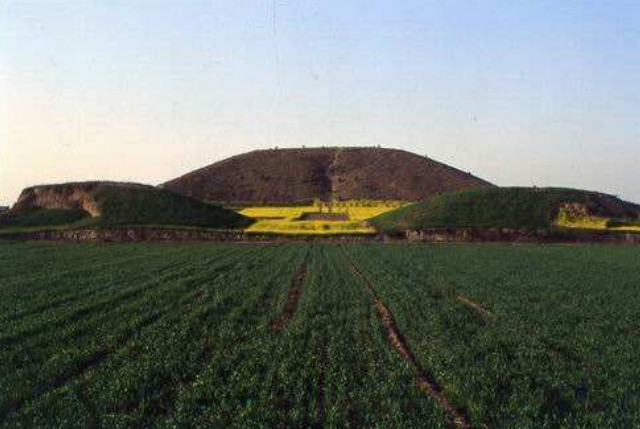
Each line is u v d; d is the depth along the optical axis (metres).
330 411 14.56
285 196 165.50
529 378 17.38
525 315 27.41
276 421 14.39
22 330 23.23
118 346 21.44
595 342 22.02
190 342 21.97
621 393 16.12
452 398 16.03
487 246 71.56
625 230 85.56
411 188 171.62
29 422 14.15
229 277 40.16
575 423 14.09
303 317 26.20
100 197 100.31
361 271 44.59
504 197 98.00
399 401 15.49
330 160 194.25
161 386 17.08
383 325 25.03
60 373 17.89
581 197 98.75
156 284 36.66
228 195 165.12
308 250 64.19
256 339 22.38
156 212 96.06
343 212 119.19
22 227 92.50
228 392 16.36
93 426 14.05
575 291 34.88
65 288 34.47
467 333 23.55
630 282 38.59
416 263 50.28
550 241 84.50
